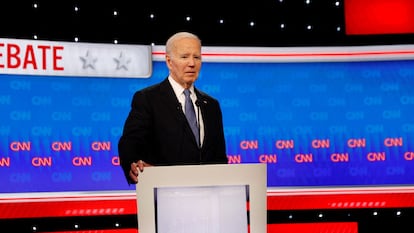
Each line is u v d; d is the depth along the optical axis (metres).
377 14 5.22
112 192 4.86
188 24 5.09
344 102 5.19
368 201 5.15
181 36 2.33
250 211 1.55
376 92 5.20
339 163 5.16
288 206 5.11
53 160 4.77
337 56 5.20
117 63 4.94
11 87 4.69
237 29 5.14
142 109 2.44
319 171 5.15
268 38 5.18
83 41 4.91
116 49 4.94
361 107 5.20
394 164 5.18
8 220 4.74
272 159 5.12
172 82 2.49
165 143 2.35
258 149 5.11
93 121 4.88
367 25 5.22
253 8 5.16
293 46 5.19
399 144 5.19
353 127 5.18
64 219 4.85
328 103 5.18
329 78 5.20
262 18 5.17
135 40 5.02
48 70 4.77
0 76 4.66
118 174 4.90
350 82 5.20
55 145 4.78
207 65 5.08
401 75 5.21
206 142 2.34
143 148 2.43
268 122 5.14
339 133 5.17
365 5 5.23
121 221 4.96
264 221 1.55
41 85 4.77
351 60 5.20
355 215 5.19
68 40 4.88
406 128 5.20
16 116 4.70
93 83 4.89
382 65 5.21
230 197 1.55
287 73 5.17
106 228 4.93
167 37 5.07
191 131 2.33
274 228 5.13
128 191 4.89
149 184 1.53
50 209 4.74
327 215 5.19
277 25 5.18
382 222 5.20
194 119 2.39
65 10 4.87
